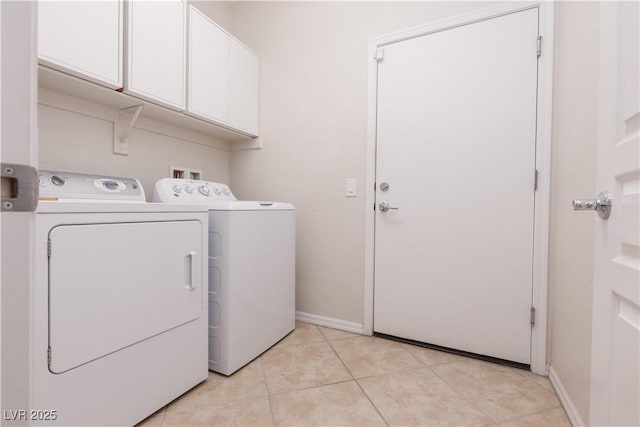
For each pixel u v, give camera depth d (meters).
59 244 0.85
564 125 1.30
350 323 1.96
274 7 2.21
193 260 1.29
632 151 0.59
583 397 1.02
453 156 1.66
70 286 0.88
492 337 1.57
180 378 1.23
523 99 1.49
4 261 0.36
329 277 2.03
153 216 1.12
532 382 1.38
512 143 1.52
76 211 0.89
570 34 1.25
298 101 2.12
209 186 1.88
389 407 1.20
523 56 1.49
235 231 1.44
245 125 2.11
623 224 0.63
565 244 1.25
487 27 1.56
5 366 0.36
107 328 0.97
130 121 1.65
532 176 1.48
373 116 1.87
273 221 1.73
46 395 0.83
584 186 1.07
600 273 0.73
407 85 1.77
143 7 1.40
